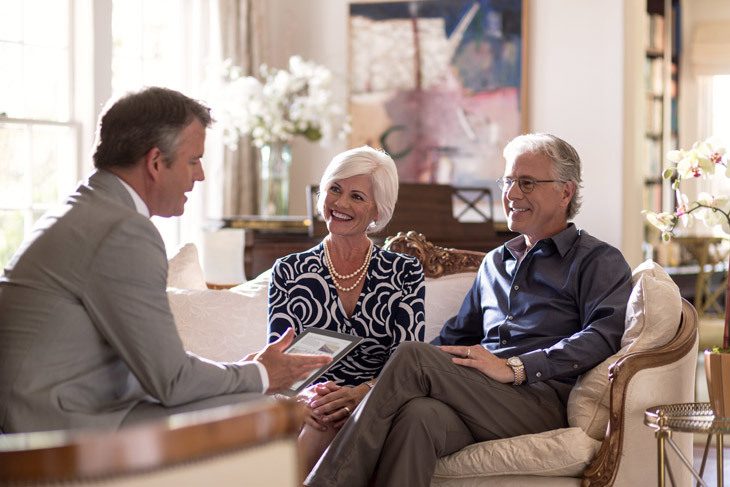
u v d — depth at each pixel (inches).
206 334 134.6
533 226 130.6
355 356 129.3
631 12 324.5
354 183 127.7
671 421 103.5
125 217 89.1
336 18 352.5
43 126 267.6
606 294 123.6
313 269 129.6
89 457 54.4
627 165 323.6
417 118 346.0
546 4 332.5
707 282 366.0
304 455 119.3
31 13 265.1
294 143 357.4
